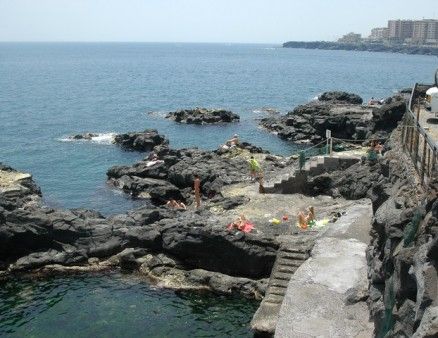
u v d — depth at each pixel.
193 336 20.86
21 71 183.00
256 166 39.38
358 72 197.12
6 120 78.00
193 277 24.98
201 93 121.62
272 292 20.95
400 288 13.01
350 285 18.86
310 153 47.69
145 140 58.22
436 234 11.41
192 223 26.78
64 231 27.67
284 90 130.88
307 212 28.78
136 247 27.47
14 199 35.31
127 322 21.84
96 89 126.06
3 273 26.27
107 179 46.50
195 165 43.31
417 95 33.38
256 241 25.00
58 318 22.22
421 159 17.44
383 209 16.88
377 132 56.00
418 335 10.23
